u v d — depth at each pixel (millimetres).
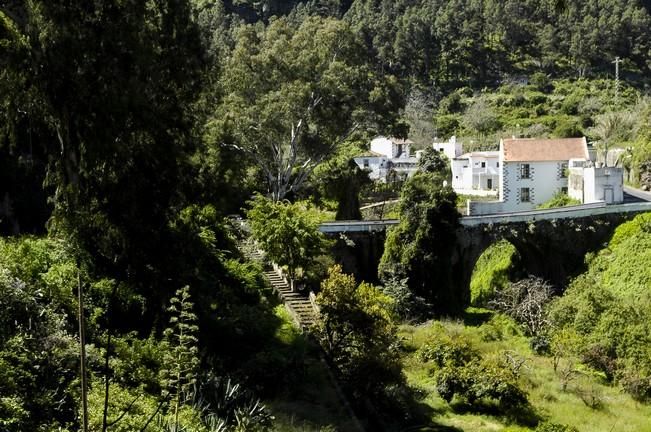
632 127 87312
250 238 37281
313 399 20438
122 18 19328
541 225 45000
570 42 137125
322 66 49000
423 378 26734
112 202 19984
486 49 138000
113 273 20812
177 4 22562
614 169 54969
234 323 23188
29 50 18438
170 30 22359
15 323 15016
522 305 37531
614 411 26031
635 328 31375
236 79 47906
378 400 22078
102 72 18656
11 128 21375
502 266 46719
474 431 22141
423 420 22625
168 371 15148
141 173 20203
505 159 61938
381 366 22078
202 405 16266
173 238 21547
